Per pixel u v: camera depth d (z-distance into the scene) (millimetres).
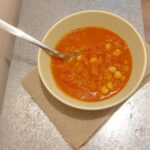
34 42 279
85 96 282
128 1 343
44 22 345
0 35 297
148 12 352
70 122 297
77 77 287
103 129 300
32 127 308
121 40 295
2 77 311
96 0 347
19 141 304
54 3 352
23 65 330
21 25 345
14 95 321
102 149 294
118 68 287
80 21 295
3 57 310
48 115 304
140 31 329
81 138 292
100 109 272
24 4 355
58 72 291
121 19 285
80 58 291
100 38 298
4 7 307
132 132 297
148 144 292
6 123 312
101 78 285
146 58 278
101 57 292
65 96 282
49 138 303
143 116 302
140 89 310
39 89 312
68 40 299
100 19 293
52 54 292
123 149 292
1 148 302
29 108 315
